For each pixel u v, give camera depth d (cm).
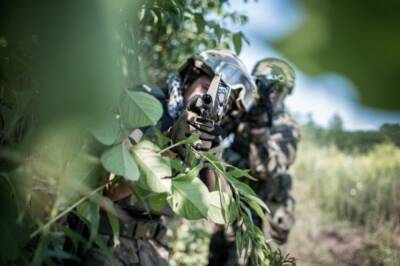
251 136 311
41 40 25
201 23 208
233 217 138
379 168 666
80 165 100
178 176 121
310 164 715
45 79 25
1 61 91
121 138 103
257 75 288
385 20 15
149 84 186
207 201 119
